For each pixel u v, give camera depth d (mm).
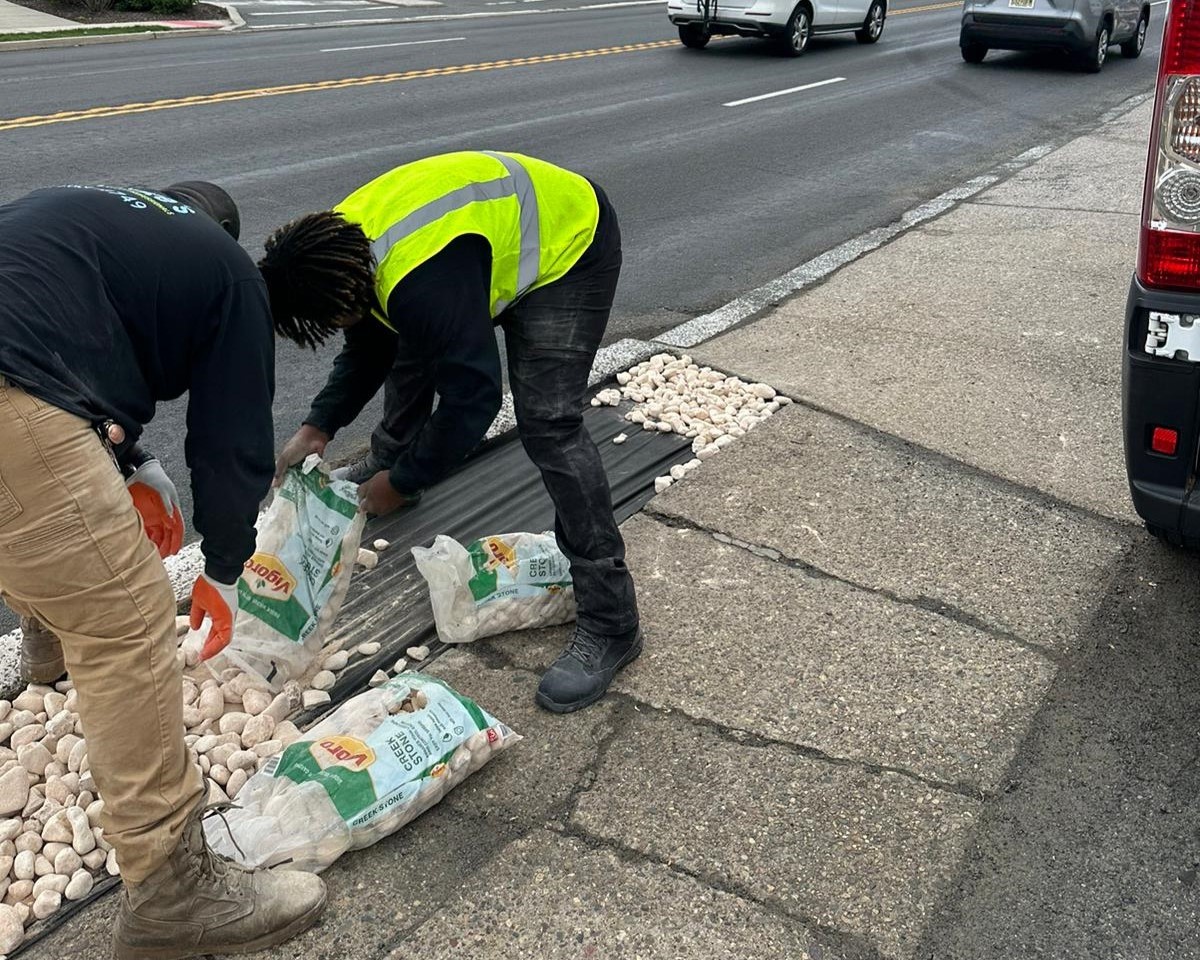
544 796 2498
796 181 8477
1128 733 2695
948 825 2418
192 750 2574
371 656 2975
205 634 2895
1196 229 2635
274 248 2260
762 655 2961
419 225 2326
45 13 19266
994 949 2133
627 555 3414
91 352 1756
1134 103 11961
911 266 6328
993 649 2992
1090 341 5133
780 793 2502
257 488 2031
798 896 2240
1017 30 14141
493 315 2539
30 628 2707
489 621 2986
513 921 2184
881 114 11242
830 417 4348
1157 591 3256
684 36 16094
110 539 1801
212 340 1924
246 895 2090
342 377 2852
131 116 9992
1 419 1661
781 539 3504
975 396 4547
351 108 10758
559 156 8992
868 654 2967
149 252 1834
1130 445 2924
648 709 2766
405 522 3627
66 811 2383
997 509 3688
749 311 5645
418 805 2375
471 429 2445
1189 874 2301
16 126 9328
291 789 2287
